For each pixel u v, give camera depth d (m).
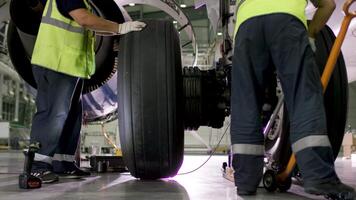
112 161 3.34
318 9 1.69
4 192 1.90
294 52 1.60
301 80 1.58
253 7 1.71
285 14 1.63
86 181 2.48
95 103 3.46
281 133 2.17
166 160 2.24
